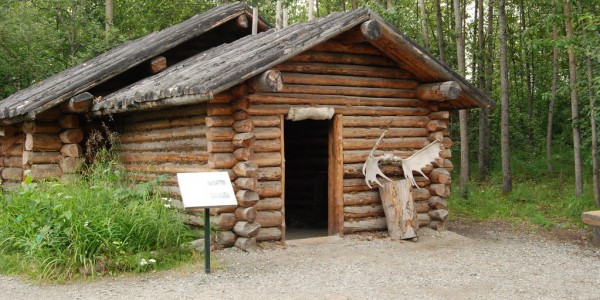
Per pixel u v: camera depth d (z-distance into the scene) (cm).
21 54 1961
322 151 1238
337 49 931
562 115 2106
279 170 884
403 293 640
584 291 653
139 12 2370
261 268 749
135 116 1079
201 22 1196
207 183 713
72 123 1110
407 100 1000
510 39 2212
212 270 732
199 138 898
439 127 1006
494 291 650
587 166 1727
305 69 906
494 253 862
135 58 1115
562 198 1410
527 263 797
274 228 886
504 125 1487
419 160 992
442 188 1005
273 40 953
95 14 2227
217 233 848
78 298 621
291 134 1307
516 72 2422
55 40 1970
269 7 2184
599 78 1062
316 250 859
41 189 877
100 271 704
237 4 1252
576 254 866
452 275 722
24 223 770
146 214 777
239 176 852
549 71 2072
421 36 1766
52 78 1492
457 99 1024
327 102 923
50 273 689
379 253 847
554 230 1097
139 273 717
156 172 1005
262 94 864
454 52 2053
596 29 1071
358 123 952
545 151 1948
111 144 1095
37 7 2141
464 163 1450
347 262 787
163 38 1203
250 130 843
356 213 952
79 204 769
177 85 811
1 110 1128
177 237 783
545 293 644
